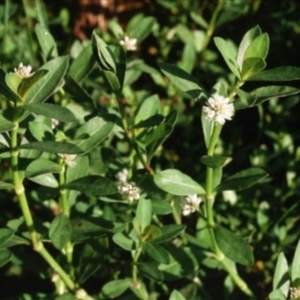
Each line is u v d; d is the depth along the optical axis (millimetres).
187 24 654
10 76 380
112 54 431
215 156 415
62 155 421
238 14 614
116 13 672
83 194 514
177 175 434
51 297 461
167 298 500
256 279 519
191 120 595
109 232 448
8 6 593
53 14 682
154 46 651
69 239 436
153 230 431
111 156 514
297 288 430
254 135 615
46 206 524
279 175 583
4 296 542
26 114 401
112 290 458
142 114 478
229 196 536
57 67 397
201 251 462
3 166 556
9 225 451
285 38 639
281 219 522
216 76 612
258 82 619
